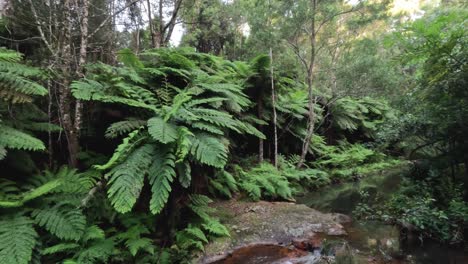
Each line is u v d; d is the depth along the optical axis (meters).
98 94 4.06
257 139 8.78
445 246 4.14
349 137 13.16
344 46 10.81
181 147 3.66
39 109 4.30
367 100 13.73
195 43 13.69
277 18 8.32
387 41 5.39
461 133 4.95
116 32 8.30
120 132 4.06
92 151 4.59
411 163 6.95
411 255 3.96
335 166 10.07
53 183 3.19
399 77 9.45
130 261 3.40
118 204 3.20
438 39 4.59
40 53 5.32
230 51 13.55
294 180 8.03
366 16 8.94
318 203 6.75
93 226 3.39
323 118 10.59
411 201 5.04
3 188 3.27
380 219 5.20
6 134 3.19
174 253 3.70
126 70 5.09
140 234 3.83
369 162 11.26
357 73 9.33
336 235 4.64
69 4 4.71
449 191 5.05
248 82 7.72
